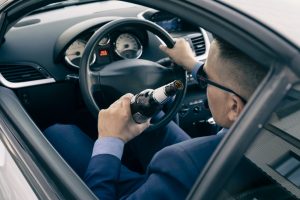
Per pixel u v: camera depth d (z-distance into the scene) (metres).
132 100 1.54
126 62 2.01
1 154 1.61
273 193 1.12
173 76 2.01
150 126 1.86
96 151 1.52
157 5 1.18
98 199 1.28
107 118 1.55
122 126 1.54
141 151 2.07
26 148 1.54
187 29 2.82
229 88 1.16
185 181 1.20
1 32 1.71
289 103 0.93
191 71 1.85
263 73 1.06
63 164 1.43
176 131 2.07
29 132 1.61
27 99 2.37
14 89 2.32
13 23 1.71
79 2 2.83
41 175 1.41
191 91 2.62
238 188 1.03
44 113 2.45
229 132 0.94
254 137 0.90
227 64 1.14
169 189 1.23
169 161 1.24
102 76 1.96
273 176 1.10
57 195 1.31
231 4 1.08
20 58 2.35
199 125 2.77
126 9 2.80
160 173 1.26
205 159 1.22
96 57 2.26
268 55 0.93
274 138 1.01
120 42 2.33
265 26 0.99
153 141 2.05
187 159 1.22
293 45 0.92
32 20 2.54
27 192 1.40
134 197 1.29
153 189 1.25
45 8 2.70
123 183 1.64
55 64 2.39
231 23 1.02
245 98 1.12
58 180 1.35
